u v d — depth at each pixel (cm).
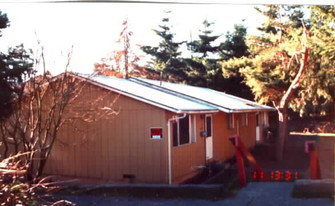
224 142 1905
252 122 2473
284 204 851
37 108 1173
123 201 948
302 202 856
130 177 1321
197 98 1719
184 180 1388
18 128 1153
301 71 1756
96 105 1349
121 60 2647
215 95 2262
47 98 1253
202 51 3525
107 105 1349
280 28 2067
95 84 1345
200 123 1591
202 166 1498
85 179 1377
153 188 991
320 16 1437
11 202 621
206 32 3509
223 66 3047
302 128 3391
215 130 1777
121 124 1339
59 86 1155
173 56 3591
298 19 2048
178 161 1347
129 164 1327
